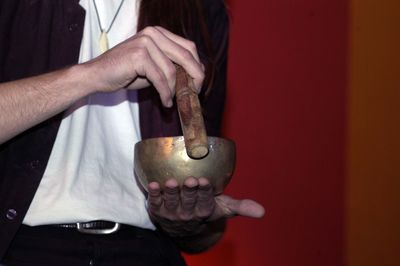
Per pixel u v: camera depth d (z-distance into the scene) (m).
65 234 1.28
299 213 3.23
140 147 1.19
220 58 1.56
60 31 1.34
